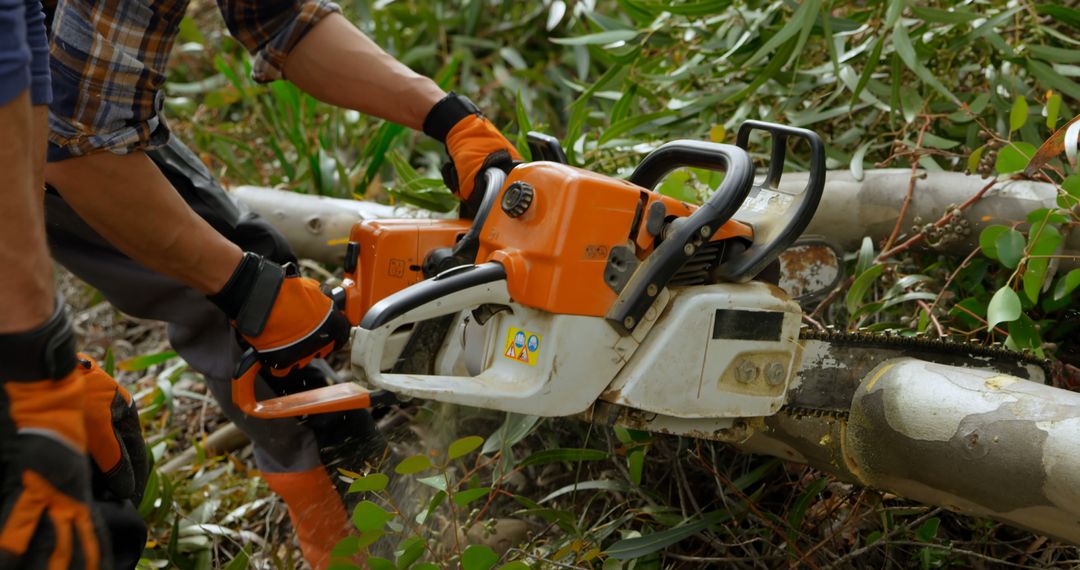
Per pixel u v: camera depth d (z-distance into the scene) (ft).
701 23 11.46
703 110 11.03
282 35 7.88
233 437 10.61
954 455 6.19
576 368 6.36
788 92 10.62
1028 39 10.17
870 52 10.35
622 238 6.36
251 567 8.30
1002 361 7.43
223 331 8.23
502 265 6.41
